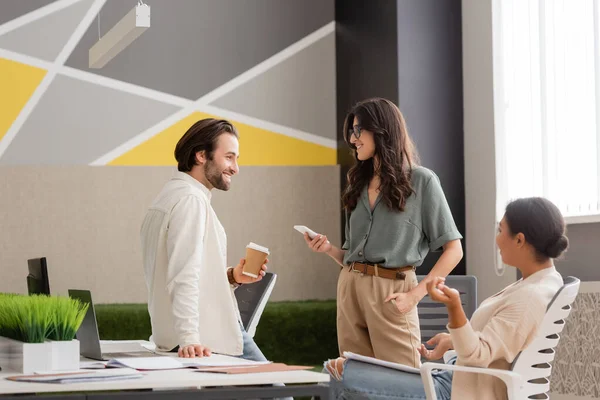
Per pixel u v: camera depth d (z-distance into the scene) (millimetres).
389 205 3666
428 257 6004
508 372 2629
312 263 7082
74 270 6676
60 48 6754
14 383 2084
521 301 2727
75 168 6715
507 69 5684
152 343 3322
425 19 6137
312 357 6266
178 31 6973
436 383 2986
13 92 6668
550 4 5195
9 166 6605
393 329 3629
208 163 3146
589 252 4910
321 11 7223
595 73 4762
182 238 2973
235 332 3078
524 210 2818
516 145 5559
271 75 7121
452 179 6121
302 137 7145
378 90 6395
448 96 6148
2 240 6562
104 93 6824
